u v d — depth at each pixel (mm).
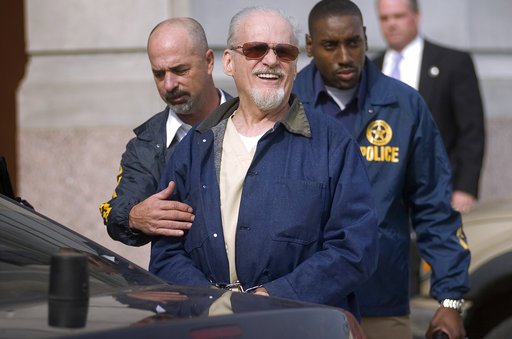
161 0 23328
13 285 9633
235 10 23562
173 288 10352
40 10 23672
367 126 13930
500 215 17453
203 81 13336
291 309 9258
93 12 23516
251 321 8898
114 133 23203
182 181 11953
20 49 24875
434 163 14000
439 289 13844
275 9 11742
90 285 10180
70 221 23438
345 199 11406
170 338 8430
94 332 8266
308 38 14562
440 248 13844
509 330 16672
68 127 23391
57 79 23500
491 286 17031
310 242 11383
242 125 11883
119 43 23438
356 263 11242
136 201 12852
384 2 20422
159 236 12023
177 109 13250
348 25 13844
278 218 11328
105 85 23266
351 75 13898
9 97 24938
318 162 11492
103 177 23312
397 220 13883
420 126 13961
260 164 11500
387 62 20578
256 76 11570
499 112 25844
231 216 11523
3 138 24969
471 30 25875
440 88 20125
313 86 14391
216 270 11555
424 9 25531
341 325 9492
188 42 13195
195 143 11945
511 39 26266
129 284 10438
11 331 8391
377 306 13789
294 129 11555
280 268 11375
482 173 25672
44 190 23500
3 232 10594
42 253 10438
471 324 17094
